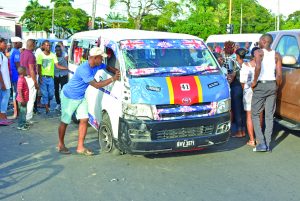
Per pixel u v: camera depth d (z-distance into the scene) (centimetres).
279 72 675
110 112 652
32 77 950
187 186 541
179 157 664
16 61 1020
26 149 732
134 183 553
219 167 616
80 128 686
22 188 539
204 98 616
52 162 650
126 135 602
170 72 636
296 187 536
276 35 820
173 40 694
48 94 1075
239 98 778
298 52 729
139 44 669
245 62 729
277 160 651
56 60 1075
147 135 592
